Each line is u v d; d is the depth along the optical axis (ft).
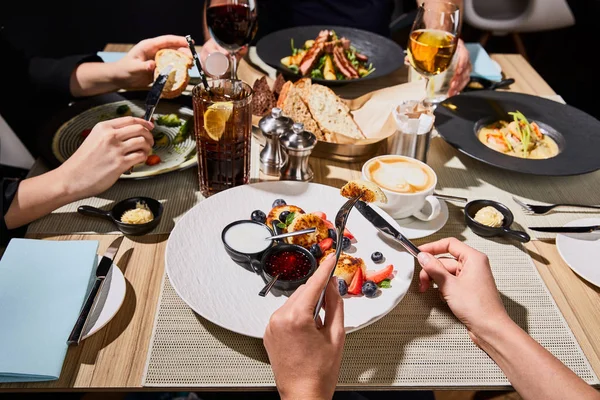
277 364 2.83
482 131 5.14
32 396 3.92
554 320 3.43
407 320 3.38
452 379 3.05
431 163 4.92
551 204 4.46
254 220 3.76
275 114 4.43
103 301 3.25
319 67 6.09
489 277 3.40
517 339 3.06
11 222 3.91
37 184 3.98
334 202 4.12
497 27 10.03
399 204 3.96
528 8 9.80
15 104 6.02
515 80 6.26
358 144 4.63
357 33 6.70
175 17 12.60
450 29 4.72
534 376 2.95
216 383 2.94
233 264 3.51
